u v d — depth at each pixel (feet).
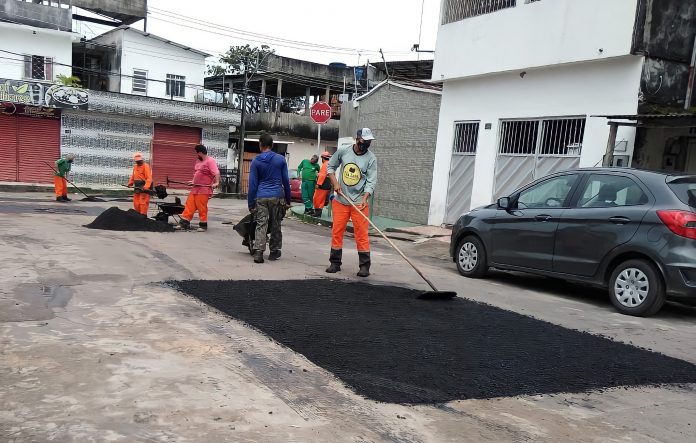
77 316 16.15
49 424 9.75
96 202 57.67
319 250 33.37
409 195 53.52
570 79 37.04
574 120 37.24
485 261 27.40
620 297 21.95
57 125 80.07
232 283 21.38
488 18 42.57
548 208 24.77
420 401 11.96
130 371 12.31
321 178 51.11
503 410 11.93
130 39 92.99
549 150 38.96
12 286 19.02
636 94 33.04
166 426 9.98
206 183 37.32
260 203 26.96
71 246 27.48
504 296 23.85
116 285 20.12
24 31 81.10
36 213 42.29
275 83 110.01
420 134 52.37
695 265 19.85
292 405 11.29
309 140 107.24
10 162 77.36
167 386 11.66
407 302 20.58
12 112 76.07
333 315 17.85
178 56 97.25
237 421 10.39
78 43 90.58
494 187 42.83
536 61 38.52
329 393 12.00
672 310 23.34
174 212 37.47
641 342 18.01
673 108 33.65
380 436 10.31
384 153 57.47
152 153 88.07
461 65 45.11
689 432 11.57
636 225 21.38
